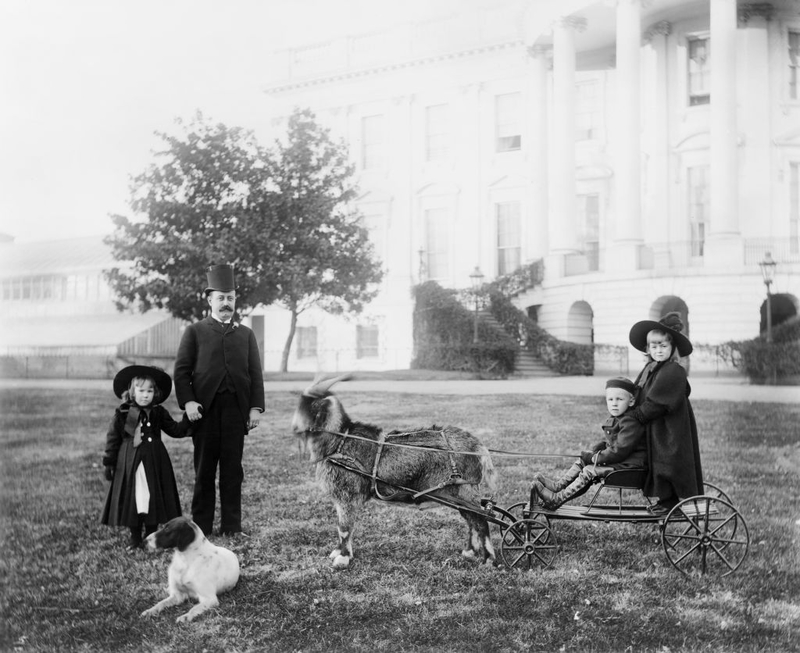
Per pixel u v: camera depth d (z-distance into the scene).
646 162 20.39
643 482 6.05
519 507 7.32
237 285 12.84
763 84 19.25
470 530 6.39
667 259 18.06
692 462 6.03
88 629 5.20
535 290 16.75
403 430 6.33
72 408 12.20
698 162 19.58
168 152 13.43
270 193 13.22
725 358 15.56
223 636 5.05
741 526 7.13
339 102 16.20
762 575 5.95
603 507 6.23
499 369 14.01
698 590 5.68
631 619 5.20
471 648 4.83
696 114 19.72
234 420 6.96
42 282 14.95
